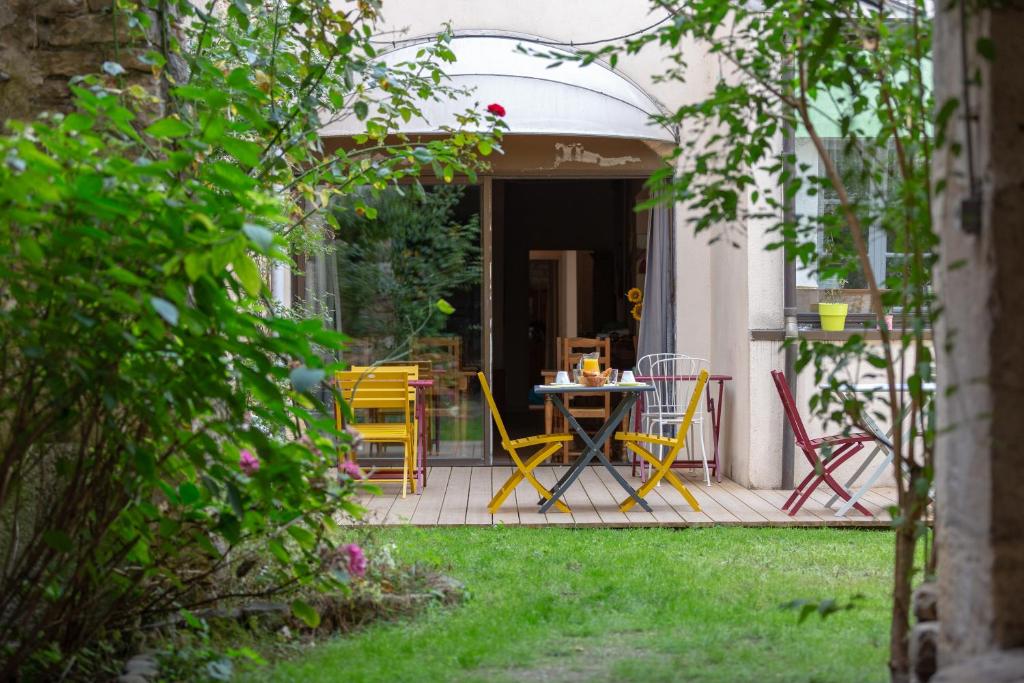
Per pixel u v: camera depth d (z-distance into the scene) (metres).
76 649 4.12
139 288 3.37
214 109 3.70
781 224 3.89
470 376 11.20
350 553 4.41
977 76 2.65
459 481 10.37
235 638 4.82
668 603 5.55
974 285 2.66
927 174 3.49
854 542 7.43
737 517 8.33
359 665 4.50
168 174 3.64
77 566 3.97
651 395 11.05
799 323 10.20
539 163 11.04
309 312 9.63
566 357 11.96
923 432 3.60
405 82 6.19
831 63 3.79
